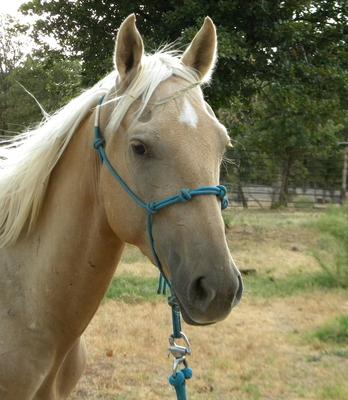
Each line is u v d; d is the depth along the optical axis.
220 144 1.96
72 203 2.18
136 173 1.93
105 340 5.34
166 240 1.87
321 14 11.59
